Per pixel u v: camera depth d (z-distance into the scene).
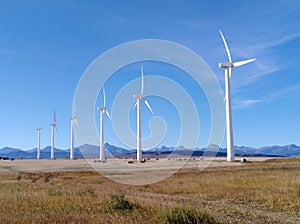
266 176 29.27
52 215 11.66
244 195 18.95
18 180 36.25
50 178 39.00
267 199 17.25
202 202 17.58
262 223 12.18
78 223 10.42
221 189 22.30
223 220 11.93
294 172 33.84
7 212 12.47
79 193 18.98
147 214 12.25
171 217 11.02
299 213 13.98
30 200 15.58
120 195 14.81
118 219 11.05
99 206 13.90
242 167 44.47
